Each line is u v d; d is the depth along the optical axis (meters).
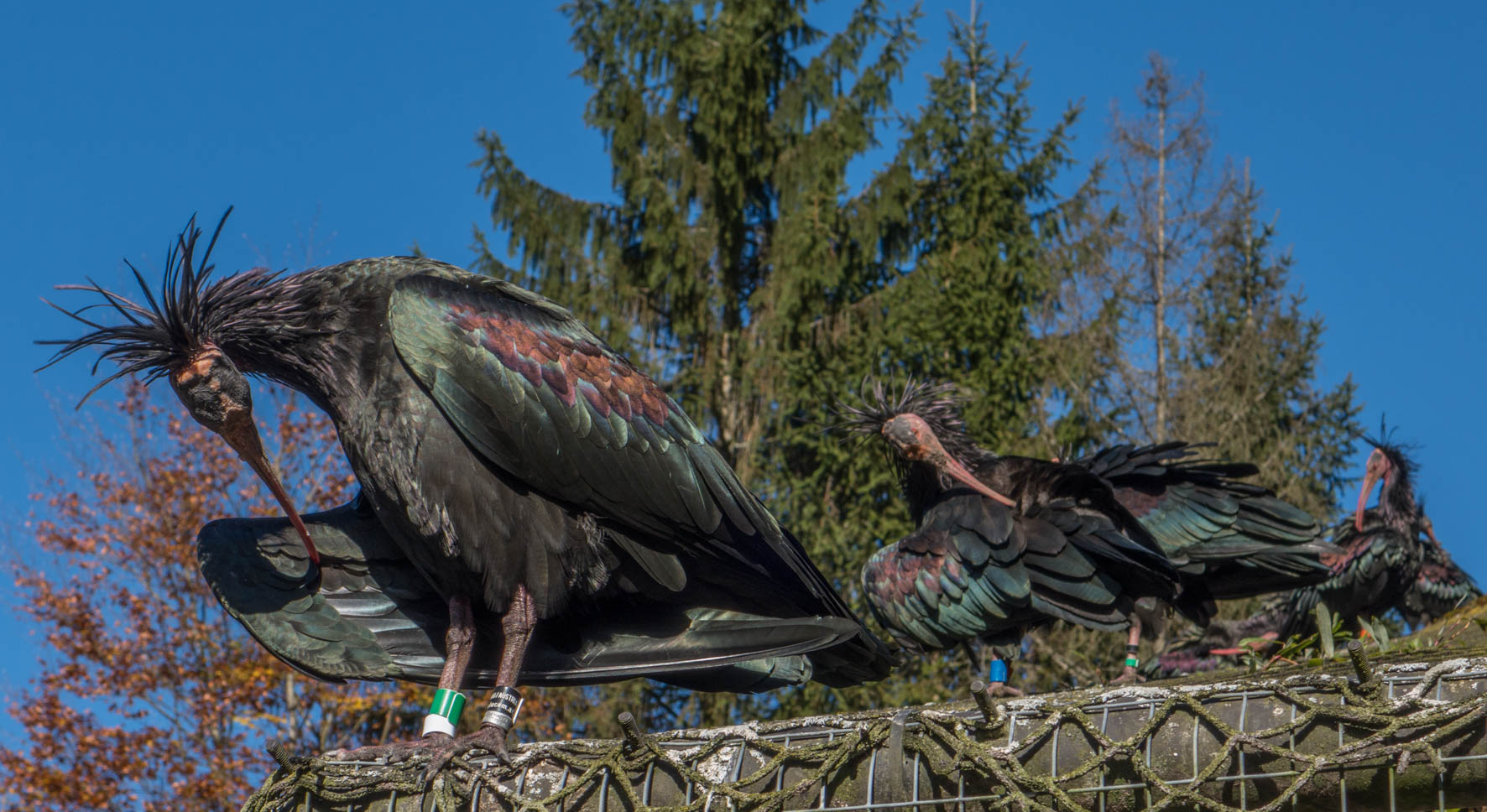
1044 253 17.70
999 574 5.48
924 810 2.83
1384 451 8.38
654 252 17.73
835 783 2.93
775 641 3.92
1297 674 2.89
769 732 3.06
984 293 16.00
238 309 3.91
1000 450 15.23
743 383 16.52
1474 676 2.51
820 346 16.05
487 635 4.07
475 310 3.88
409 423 3.79
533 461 3.80
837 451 14.73
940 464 6.38
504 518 3.78
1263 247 18.81
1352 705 2.55
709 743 3.08
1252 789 2.60
